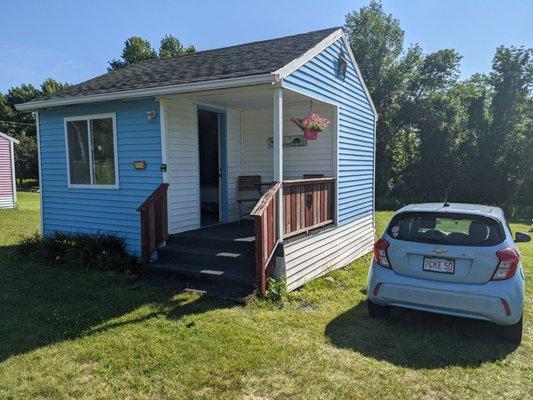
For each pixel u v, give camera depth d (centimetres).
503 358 395
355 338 437
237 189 930
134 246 768
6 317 485
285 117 897
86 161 820
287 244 618
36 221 1427
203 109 814
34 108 841
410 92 3095
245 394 323
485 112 2498
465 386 340
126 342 414
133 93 688
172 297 554
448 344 426
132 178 755
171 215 722
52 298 554
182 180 749
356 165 954
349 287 657
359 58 3003
